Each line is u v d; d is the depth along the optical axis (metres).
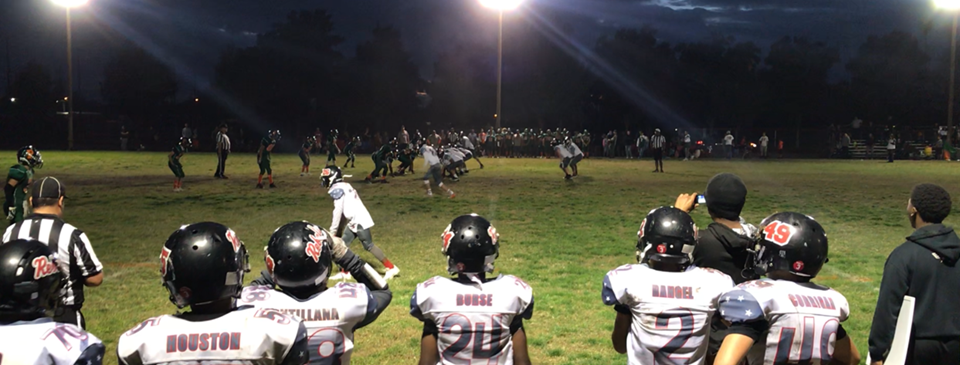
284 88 56.78
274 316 2.62
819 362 2.90
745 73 56.44
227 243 2.60
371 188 20.02
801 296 2.95
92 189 18.88
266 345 2.54
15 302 2.54
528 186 20.84
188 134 47.00
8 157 33.06
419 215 14.20
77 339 2.55
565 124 57.16
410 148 24.94
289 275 2.93
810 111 55.47
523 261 9.52
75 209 14.71
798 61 55.78
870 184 22.22
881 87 56.25
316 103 57.66
